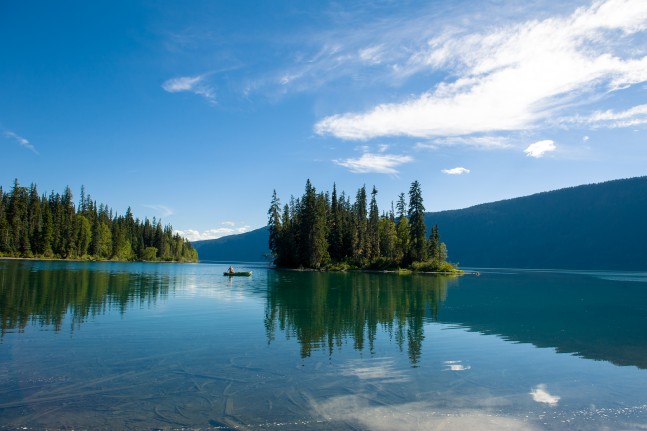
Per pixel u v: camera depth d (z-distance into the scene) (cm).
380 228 10794
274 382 1268
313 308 2977
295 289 4538
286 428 955
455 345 1845
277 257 11062
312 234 9669
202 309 2762
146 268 9450
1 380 1245
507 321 2602
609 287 6247
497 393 1223
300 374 1352
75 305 2748
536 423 1023
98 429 936
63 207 12575
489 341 1955
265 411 1049
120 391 1170
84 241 12756
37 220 11662
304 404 1099
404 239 10700
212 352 1609
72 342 1728
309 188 9812
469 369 1464
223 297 3559
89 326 2073
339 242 10469
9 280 4384
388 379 1326
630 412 1102
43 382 1233
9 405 1062
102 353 1563
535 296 4500
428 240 10231
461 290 5034
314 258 9625
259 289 4444
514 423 1020
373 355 1620
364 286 5172
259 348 1689
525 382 1332
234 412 1040
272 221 10694
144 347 1669
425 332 2150
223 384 1242
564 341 1998
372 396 1170
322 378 1317
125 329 2014
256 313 2634
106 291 3700
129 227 16050
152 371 1355
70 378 1272
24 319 2202
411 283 5994
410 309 3058
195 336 1891
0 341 1720
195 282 5325
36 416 999
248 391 1188
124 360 1475
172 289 4181
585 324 2548
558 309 3325
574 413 1088
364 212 10900
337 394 1178
